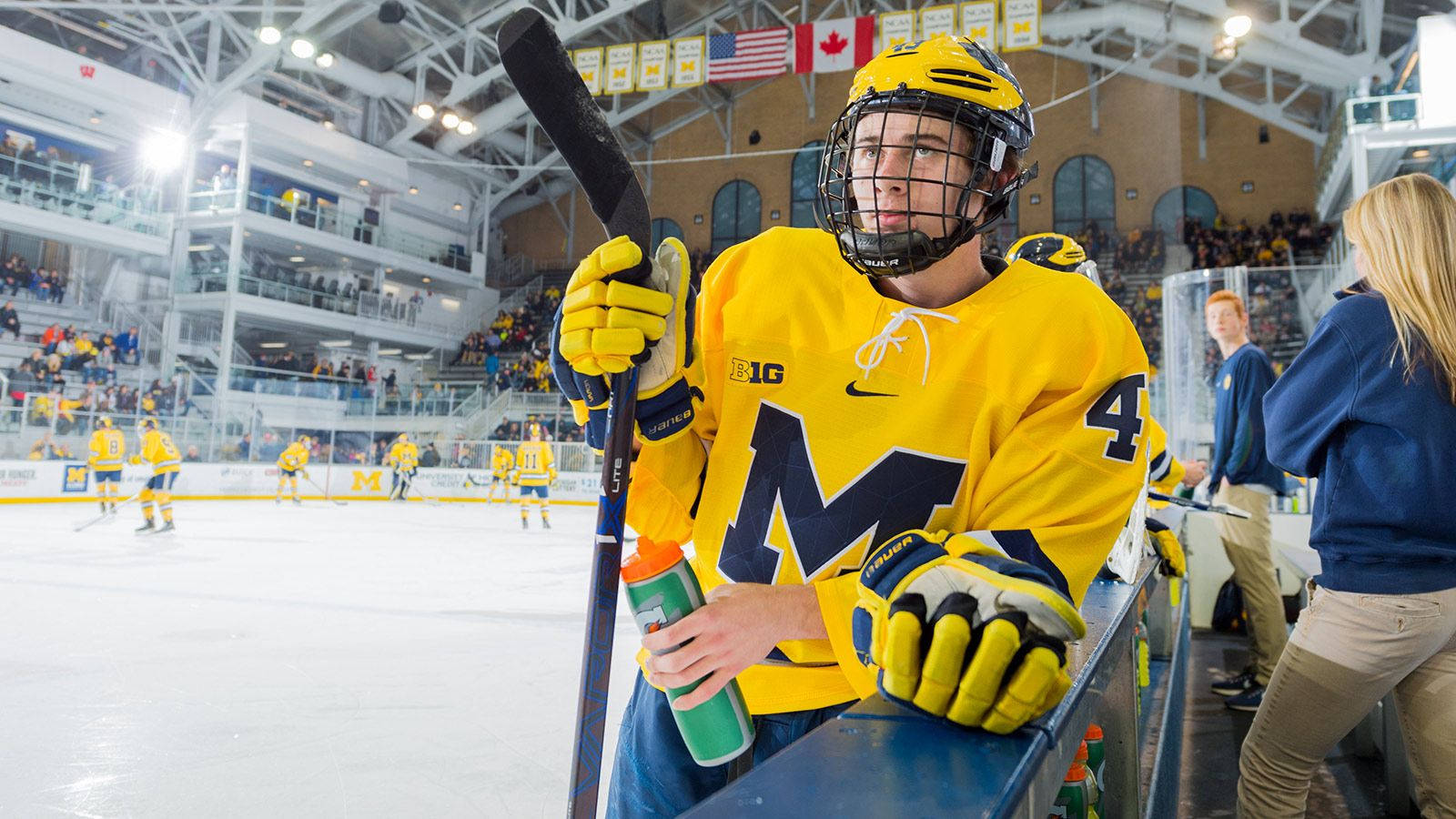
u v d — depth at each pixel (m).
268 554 6.93
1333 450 1.37
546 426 18.05
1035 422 0.75
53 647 3.46
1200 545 4.65
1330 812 2.23
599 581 0.66
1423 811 1.39
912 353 0.79
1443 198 1.26
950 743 0.50
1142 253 19.25
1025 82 20.72
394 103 20.91
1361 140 9.87
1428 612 1.28
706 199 23.42
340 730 2.43
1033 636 0.51
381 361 22.70
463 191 24.08
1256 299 6.66
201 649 3.46
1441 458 1.26
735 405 0.84
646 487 0.85
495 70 18.97
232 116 18.00
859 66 11.20
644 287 0.66
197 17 17.62
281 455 14.87
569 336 0.66
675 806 0.88
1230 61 17.95
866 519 0.77
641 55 12.02
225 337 17.31
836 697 0.79
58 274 17.38
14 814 1.83
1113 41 18.97
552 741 2.36
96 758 2.18
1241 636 4.45
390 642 3.64
